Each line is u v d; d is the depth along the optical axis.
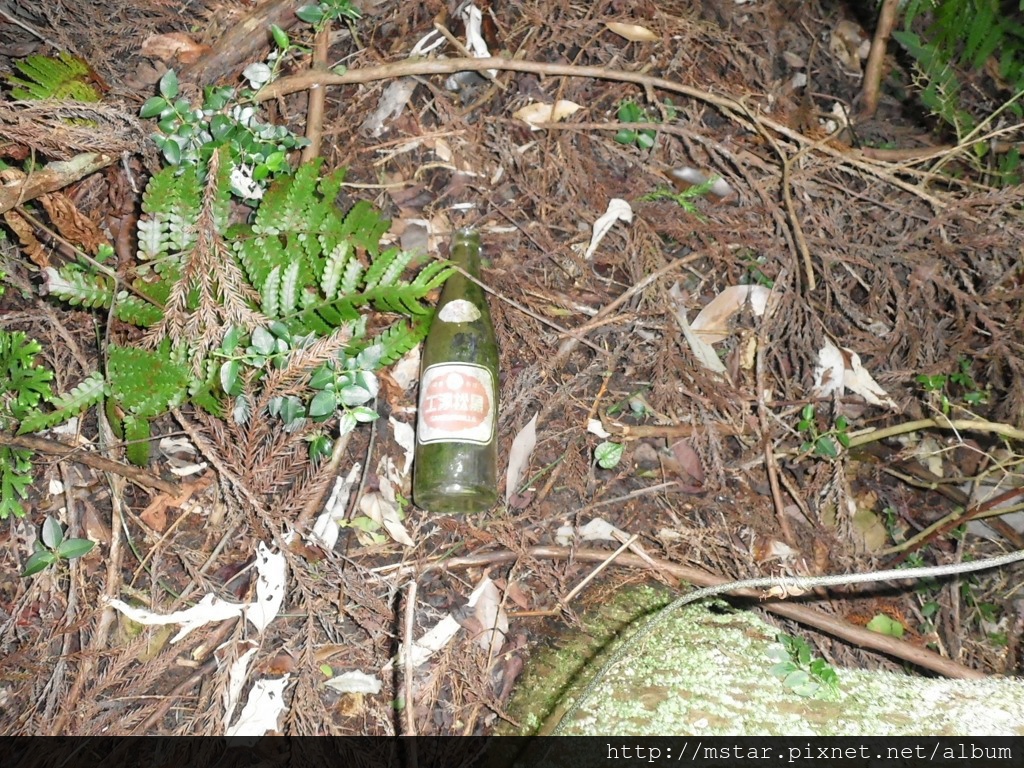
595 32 1.03
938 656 0.82
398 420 0.88
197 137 0.84
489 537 0.86
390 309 0.80
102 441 0.80
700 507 0.90
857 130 1.06
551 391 0.91
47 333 0.85
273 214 0.82
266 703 0.79
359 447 0.87
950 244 0.95
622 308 0.94
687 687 0.76
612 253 0.96
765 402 0.93
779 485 0.93
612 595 0.85
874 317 0.97
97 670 0.78
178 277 0.79
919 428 0.95
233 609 0.80
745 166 0.98
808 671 0.77
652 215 0.96
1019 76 0.99
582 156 0.98
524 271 0.94
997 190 0.96
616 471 0.90
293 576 0.82
